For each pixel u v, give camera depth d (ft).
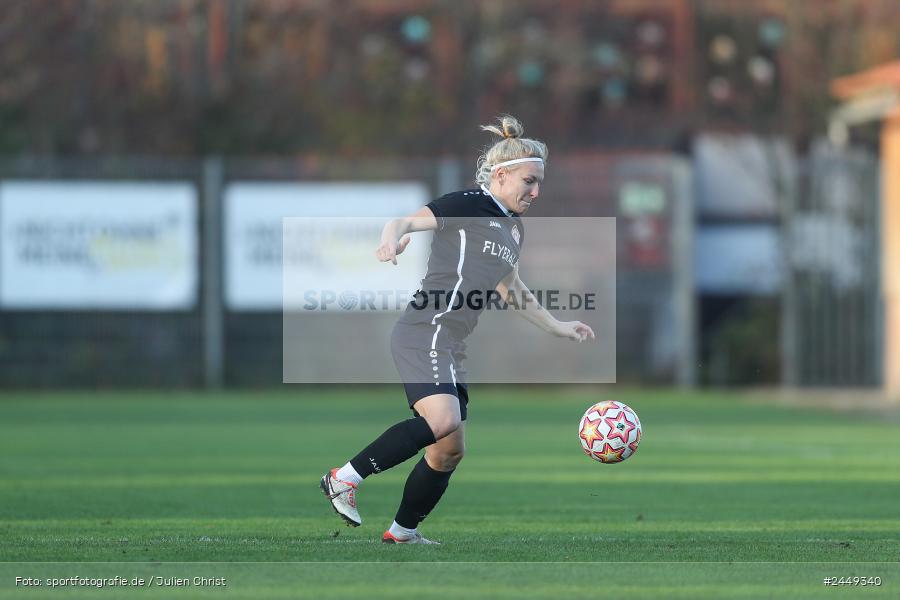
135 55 362.33
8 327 299.58
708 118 373.81
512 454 178.91
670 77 380.37
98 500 124.98
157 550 88.02
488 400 301.02
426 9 376.89
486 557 85.30
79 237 299.58
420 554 86.53
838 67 369.71
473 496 129.49
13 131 353.72
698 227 325.01
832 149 311.47
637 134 371.97
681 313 306.76
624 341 306.76
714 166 328.90
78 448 186.91
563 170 304.71
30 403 280.72
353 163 301.84
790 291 309.42
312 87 371.15
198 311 303.68
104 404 278.26
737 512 115.85
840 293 307.78
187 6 363.97
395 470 155.84
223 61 366.22
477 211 87.30
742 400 291.79
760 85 376.07
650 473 153.48
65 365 301.84
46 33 358.23
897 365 298.35
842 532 101.14
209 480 144.97
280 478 147.23
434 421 84.89
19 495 129.39
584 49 379.35
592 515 113.29
